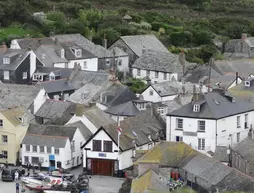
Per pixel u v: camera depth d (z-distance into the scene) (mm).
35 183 177500
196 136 193000
